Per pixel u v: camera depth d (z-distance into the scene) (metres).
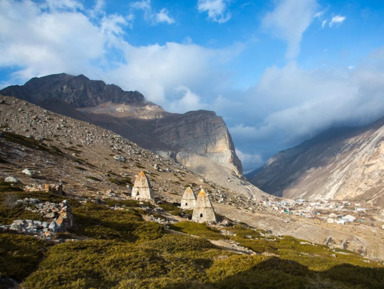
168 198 70.44
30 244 17.08
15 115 108.25
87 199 39.97
